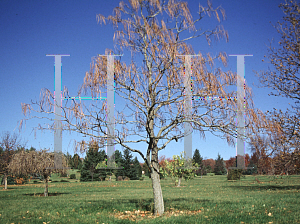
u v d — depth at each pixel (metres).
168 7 11.17
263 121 10.54
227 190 24.66
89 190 29.58
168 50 10.43
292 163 13.25
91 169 61.19
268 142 11.98
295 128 13.34
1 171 32.16
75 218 11.19
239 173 45.62
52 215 11.93
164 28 10.73
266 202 14.22
